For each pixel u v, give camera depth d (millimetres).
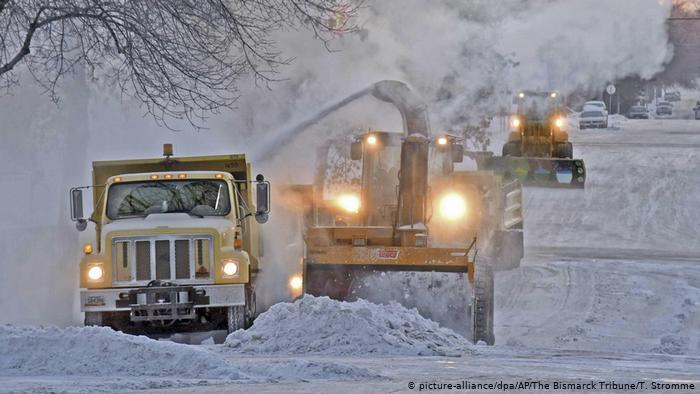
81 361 32250
